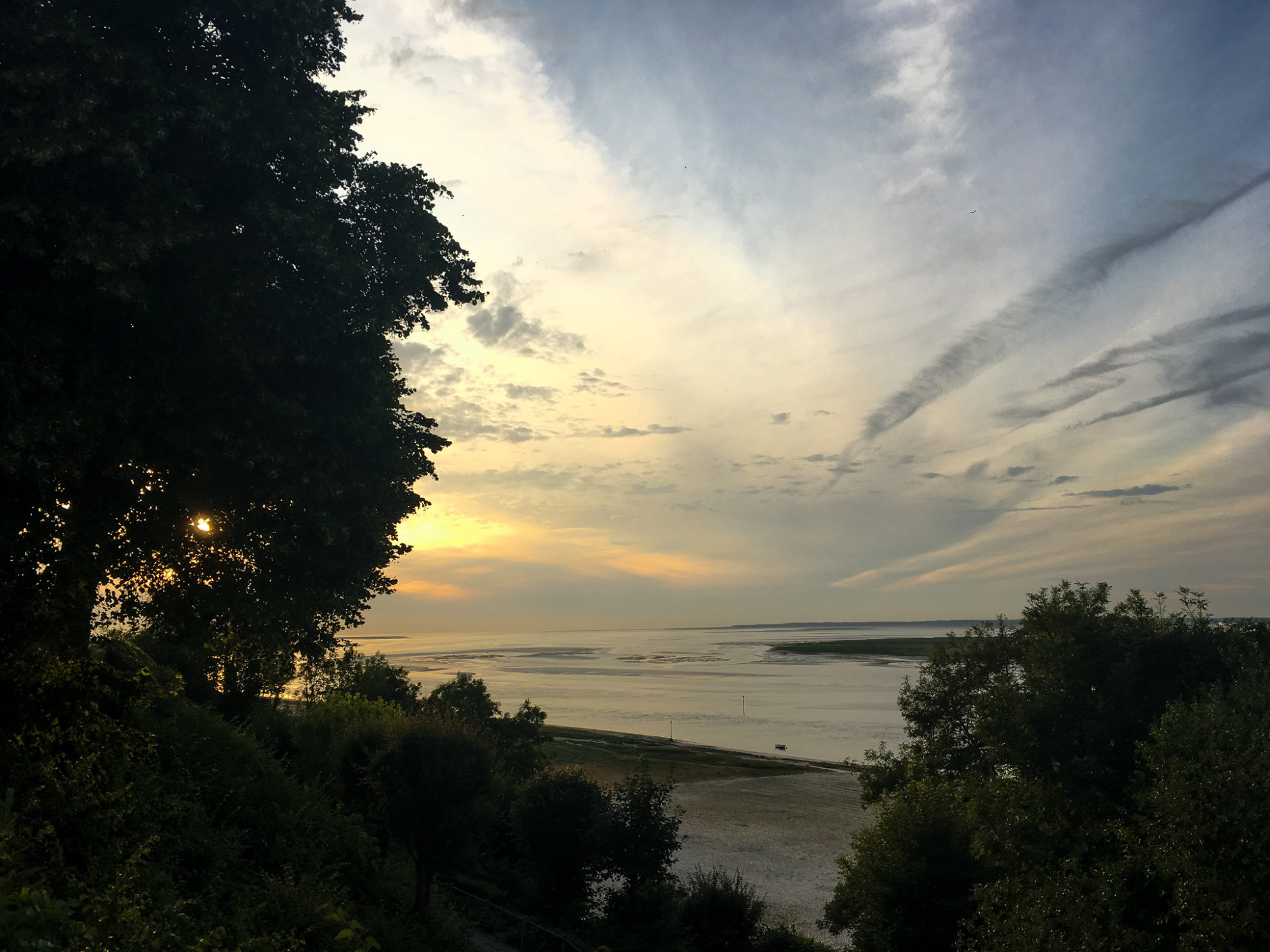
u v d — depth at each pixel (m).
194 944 8.75
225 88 14.08
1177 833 11.67
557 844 25.00
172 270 12.99
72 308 12.16
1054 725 16.67
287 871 14.14
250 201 13.57
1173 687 16.67
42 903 7.19
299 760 30.30
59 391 11.75
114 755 15.51
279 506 14.90
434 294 16.89
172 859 13.94
